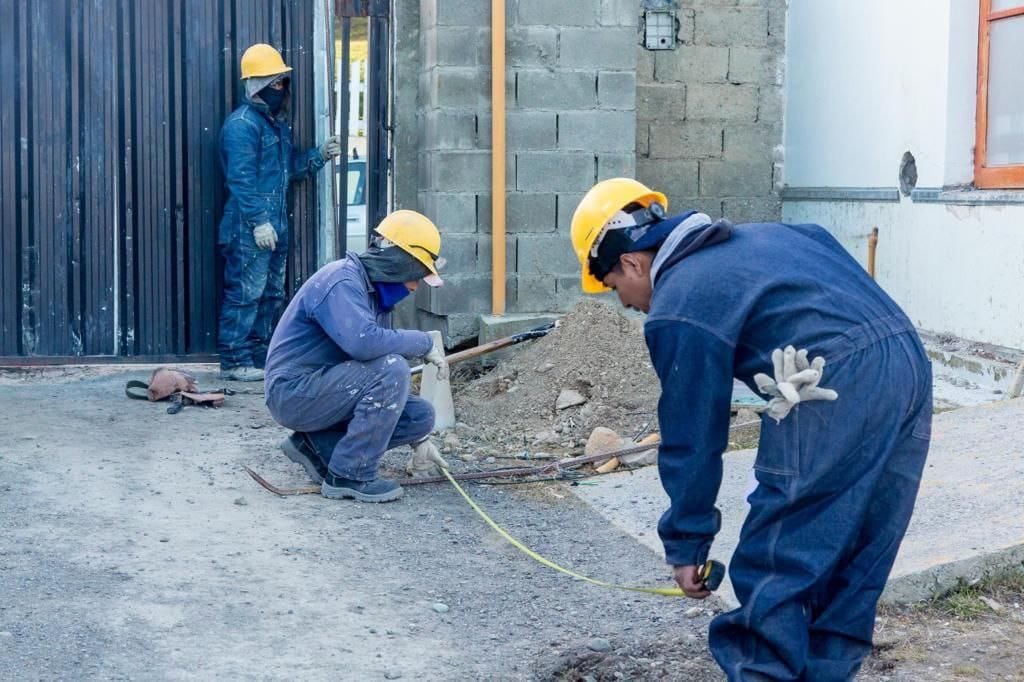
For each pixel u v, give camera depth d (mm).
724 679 4090
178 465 6625
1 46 8609
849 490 3131
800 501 3143
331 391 5992
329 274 6016
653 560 5285
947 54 8211
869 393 3102
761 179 10375
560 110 8875
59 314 8875
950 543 4844
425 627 4516
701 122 10203
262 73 8617
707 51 10156
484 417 7582
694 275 3203
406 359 6250
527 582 5020
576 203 8938
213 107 8953
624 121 8953
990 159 8133
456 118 8789
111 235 8898
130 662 4066
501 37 8695
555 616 4656
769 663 3174
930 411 3279
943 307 8359
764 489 3213
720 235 3270
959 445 5969
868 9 9164
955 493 5367
